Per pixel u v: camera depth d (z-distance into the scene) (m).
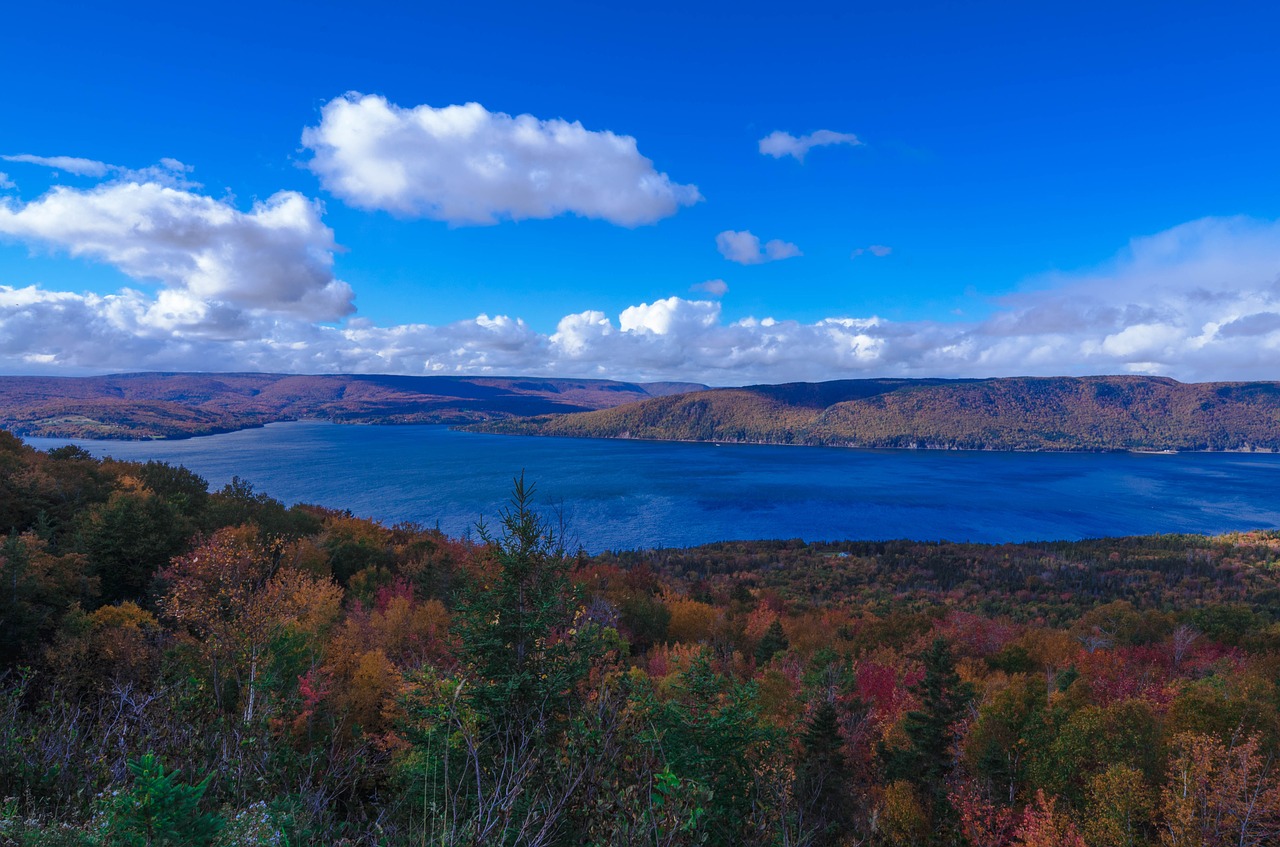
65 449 73.19
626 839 6.19
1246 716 27.92
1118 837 23.92
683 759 11.41
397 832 7.56
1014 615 117.75
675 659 46.31
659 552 181.50
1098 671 48.88
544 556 13.44
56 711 9.20
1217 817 22.27
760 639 67.06
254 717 9.66
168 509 50.19
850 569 164.88
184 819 4.99
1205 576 166.12
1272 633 66.62
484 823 6.63
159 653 13.80
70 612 28.34
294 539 64.50
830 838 18.03
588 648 12.77
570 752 7.29
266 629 14.11
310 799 7.90
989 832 27.44
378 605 51.28
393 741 16.73
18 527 46.84
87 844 5.38
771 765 11.74
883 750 37.72
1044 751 29.75
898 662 60.06
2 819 5.76
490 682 11.96
